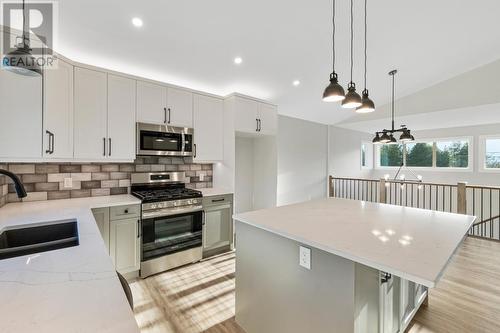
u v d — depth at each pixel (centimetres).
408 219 173
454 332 179
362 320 120
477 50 363
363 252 111
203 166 365
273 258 158
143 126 273
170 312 202
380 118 538
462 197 395
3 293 73
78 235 133
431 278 86
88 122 238
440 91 457
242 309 184
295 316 144
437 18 277
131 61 266
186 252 287
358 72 383
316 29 261
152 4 200
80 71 234
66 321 60
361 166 724
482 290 232
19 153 189
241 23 235
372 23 267
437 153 663
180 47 255
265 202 410
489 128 577
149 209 257
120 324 60
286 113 494
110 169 282
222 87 351
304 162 541
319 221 167
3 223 157
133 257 248
